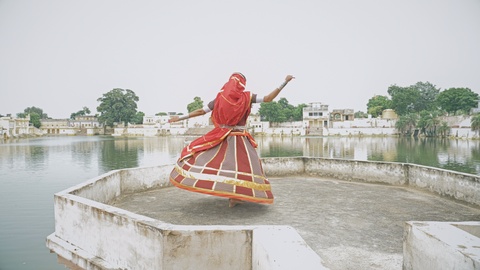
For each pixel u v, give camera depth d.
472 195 6.05
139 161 42.50
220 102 5.51
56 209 4.69
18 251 9.95
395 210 5.85
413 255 3.03
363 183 8.38
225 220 5.27
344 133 101.94
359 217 5.42
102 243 3.92
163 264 3.10
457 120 75.19
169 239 3.09
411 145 62.19
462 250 2.39
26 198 18.86
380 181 8.20
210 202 6.45
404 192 7.33
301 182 8.57
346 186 8.04
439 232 2.81
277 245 2.55
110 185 6.50
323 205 6.20
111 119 125.50
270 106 112.38
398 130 95.81
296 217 5.42
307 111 107.75
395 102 100.25
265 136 110.19
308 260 2.26
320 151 54.38
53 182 25.75
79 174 30.56
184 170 5.38
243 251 3.12
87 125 141.25
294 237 2.75
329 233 4.63
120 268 3.67
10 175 29.92
